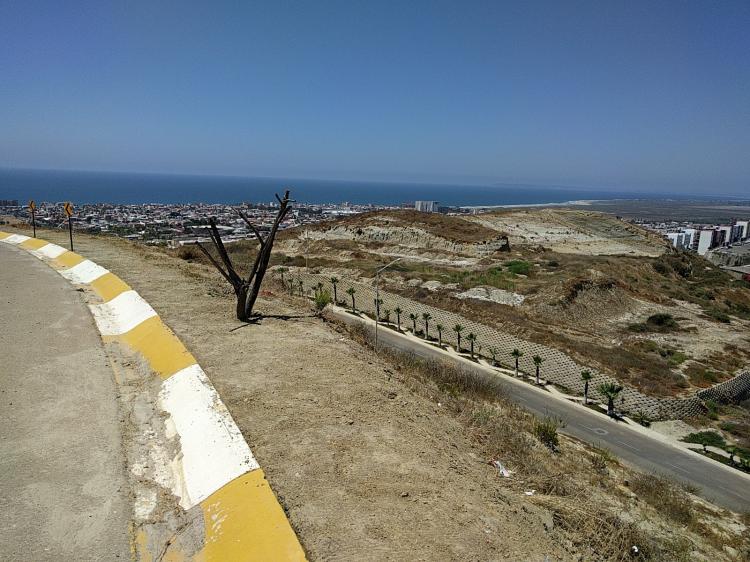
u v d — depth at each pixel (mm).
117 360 6828
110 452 4480
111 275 11578
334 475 4195
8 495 3754
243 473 3953
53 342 7219
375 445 4852
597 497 8312
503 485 5379
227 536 3361
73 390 5703
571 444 13258
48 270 12797
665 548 6852
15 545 3229
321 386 6027
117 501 3803
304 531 3412
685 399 19453
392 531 3590
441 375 12398
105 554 3229
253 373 6156
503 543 3811
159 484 4105
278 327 8445
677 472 14805
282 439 4645
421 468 4613
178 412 5188
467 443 6254
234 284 8516
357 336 10758
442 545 3553
